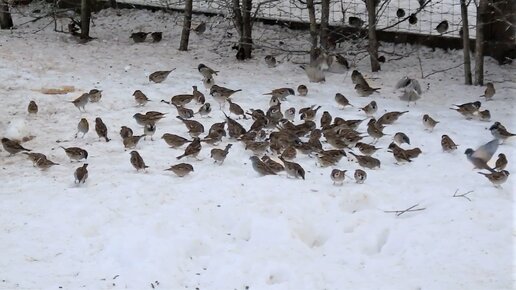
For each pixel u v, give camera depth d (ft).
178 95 57.88
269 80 65.82
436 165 46.50
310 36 74.54
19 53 68.80
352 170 45.88
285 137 48.57
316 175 44.70
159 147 49.42
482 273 33.55
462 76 67.46
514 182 42.96
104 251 35.45
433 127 53.06
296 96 61.26
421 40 74.02
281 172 45.03
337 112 57.52
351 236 37.76
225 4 75.31
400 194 41.83
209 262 34.81
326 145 50.96
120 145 49.78
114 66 67.51
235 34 79.00
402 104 59.98
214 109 57.52
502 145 50.14
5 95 58.23
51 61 67.36
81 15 74.84
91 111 55.88
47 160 45.57
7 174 44.73
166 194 41.19
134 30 80.69
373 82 66.03
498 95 62.28
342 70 68.59
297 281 33.06
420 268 34.40
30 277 32.81
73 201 40.19
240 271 33.94
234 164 46.44
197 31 78.18
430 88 64.23
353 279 33.37
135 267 33.91
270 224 38.01
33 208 39.50
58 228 37.40
